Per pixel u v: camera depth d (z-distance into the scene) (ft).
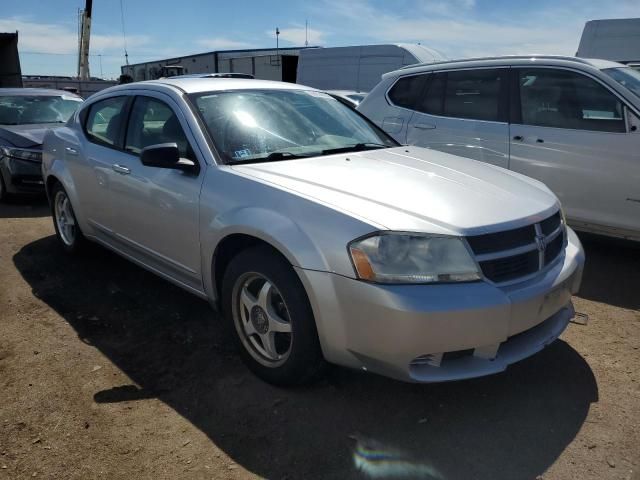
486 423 8.69
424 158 11.76
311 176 9.65
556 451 8.03
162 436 8.39
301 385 9.47
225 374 10.10
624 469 7.64
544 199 9.95
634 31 32.86
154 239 11.84
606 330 11.90
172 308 12.99
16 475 7.57
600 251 17.33
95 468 7.72
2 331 11.79
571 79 16.17
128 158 12.60
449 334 7.77
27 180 23.80
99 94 15.26
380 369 8.18
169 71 81.15
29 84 83.92
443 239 7.97
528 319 8.42
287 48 80.89
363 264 7.89
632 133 14.76
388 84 20.81
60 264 16.07
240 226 9.29
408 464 7.79
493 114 17.62
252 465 7.79
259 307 9.58
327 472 7.64
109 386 9.71
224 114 11.50
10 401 9.24
